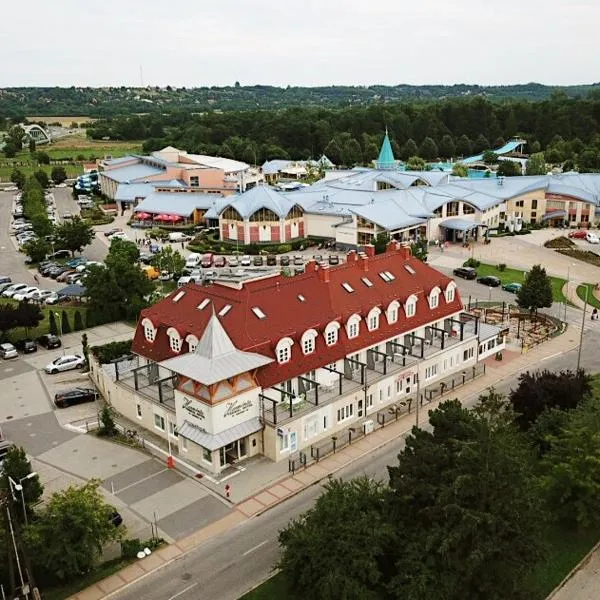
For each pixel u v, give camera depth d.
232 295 71.06
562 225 186.25
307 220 177.75
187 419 64.19
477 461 44.78
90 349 89.69
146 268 143.12
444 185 197.50
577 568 50.41
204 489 60.81
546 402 65.81
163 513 57.44
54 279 140.62
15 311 98.69
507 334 99.81
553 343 96.88
